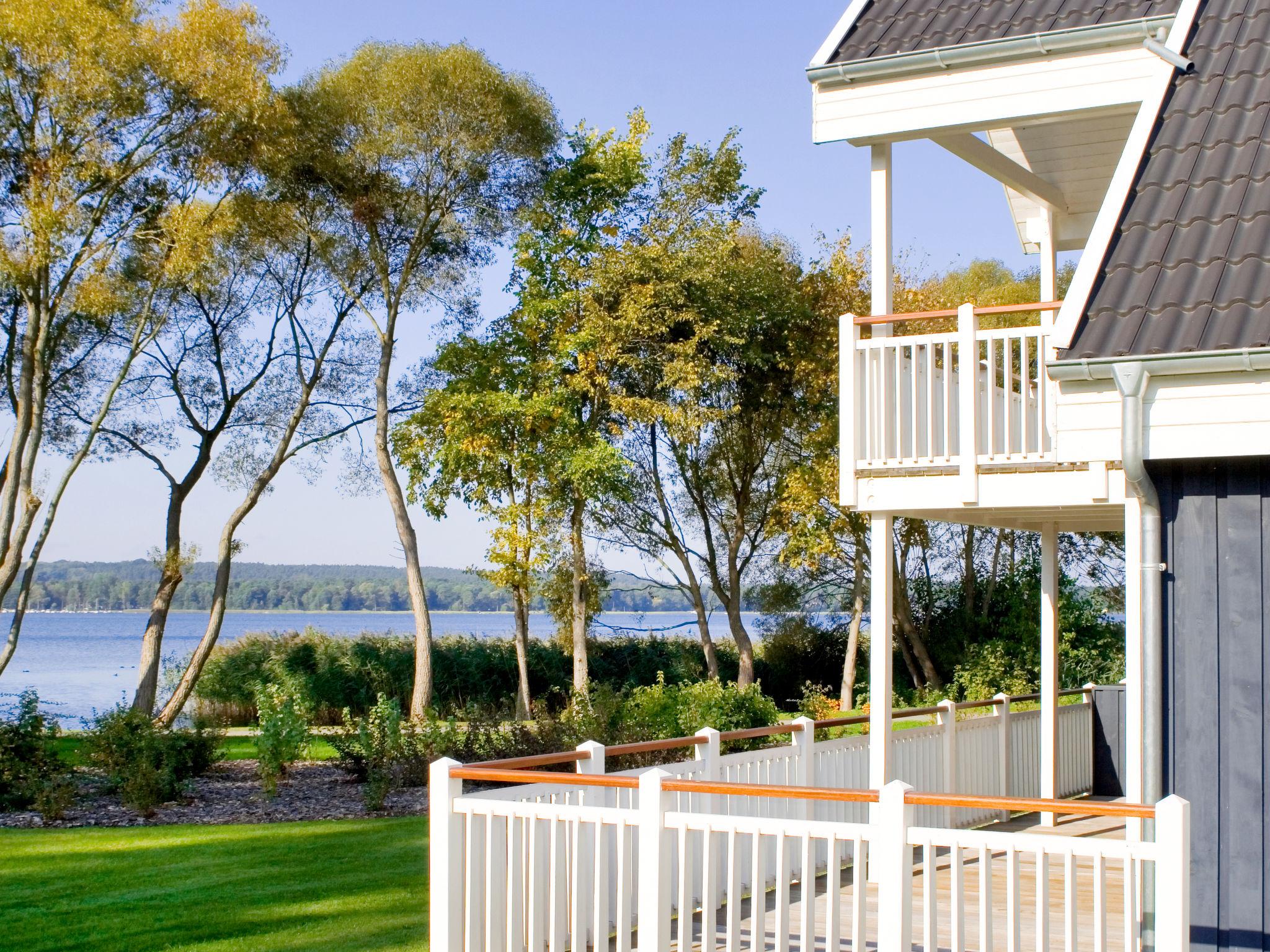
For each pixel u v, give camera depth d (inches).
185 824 467.8
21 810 501.0
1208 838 208.8
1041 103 309.1
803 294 994.7
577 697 641.6
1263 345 193.3
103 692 1387.8
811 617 1111.6
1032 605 969.5
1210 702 210.5
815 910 270.5
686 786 211.8
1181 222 230.5
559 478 906.7
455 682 1046.4
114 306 761.0
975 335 319.3
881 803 192.1
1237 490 211.5
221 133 796.0
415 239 962.1
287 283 969.5
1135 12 307.7
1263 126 245.9
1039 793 478.6
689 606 1197.7
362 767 579.5
